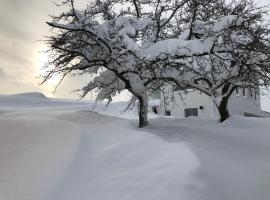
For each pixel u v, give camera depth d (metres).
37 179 6.82
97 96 14.50
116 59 12.48
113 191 6.42
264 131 13.34
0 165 7.71
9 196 6.11
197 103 28.77
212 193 6.65
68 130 10.91
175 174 6.74
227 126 14.58
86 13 13.20
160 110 31.42
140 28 13.95
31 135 10.39
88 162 7.82
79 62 13.04
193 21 15.22
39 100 40.62
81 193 6.41
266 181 8.66
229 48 13.80
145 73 13.82
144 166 7.37
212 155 9.51
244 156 10.59
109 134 10.50
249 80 14.97
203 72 14.45
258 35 13.99
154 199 6.05
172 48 12.94
